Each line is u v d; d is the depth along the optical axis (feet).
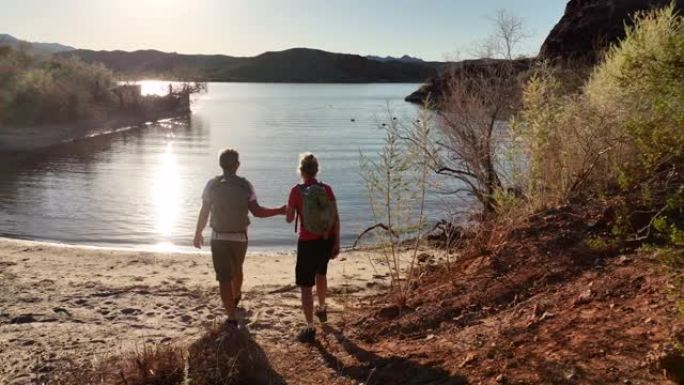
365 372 16.33
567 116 25.34
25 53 232.32
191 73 353.72
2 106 188.75
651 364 12.10
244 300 28.99
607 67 27.55
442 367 15.34
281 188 92.73
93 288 32.19
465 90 37.65
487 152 34.19
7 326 24.18
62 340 21.93
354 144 168.25
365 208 71.00
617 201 20.66
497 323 17.07
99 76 262.47
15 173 111.86
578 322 15.15
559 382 12.73
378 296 26.03
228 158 20.54
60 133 191.31
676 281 14.40
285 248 52.49
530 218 23.15
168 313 26.40
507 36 41.27
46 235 59.62
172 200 82.17
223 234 20.30
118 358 18.38
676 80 15.12
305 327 19.92
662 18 25.44
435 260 32.32
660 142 14.34
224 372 16.52
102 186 95.76
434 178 39.88
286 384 16.39
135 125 250.37
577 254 19.36
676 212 18.62
